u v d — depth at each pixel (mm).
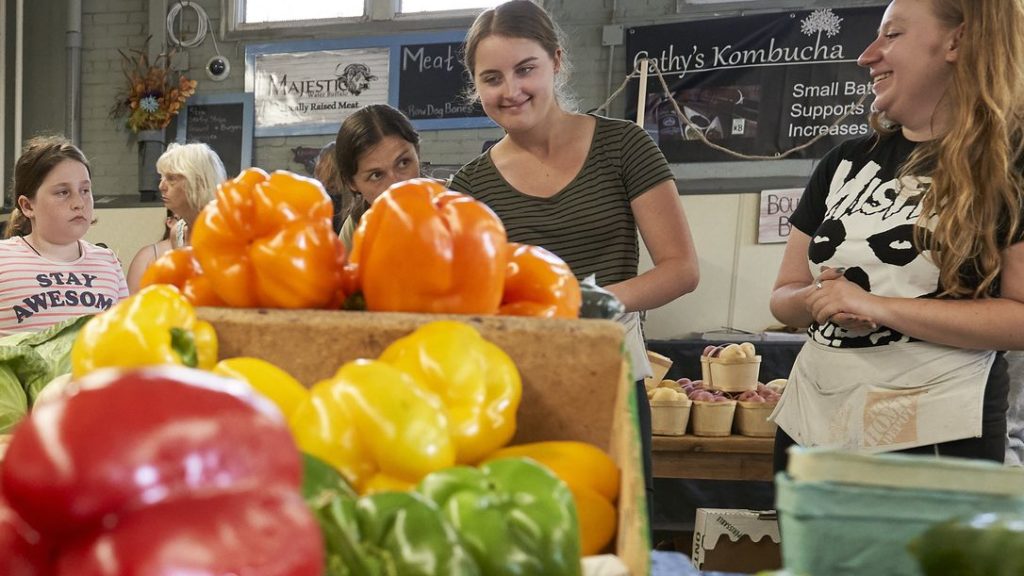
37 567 387
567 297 901
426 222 802
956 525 614
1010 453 1931
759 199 5324
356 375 689
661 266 1649
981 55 1321
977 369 1370
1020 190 1327
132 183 6762
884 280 1439
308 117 6523
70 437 380
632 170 1694
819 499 664
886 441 1401
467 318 793
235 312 812
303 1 6633
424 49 6336
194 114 6660
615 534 754
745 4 5875
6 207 6516
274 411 428
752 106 5641
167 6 6730
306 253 816
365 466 670
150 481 380
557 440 816
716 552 2711
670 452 3006
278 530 391
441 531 569
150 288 816
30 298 2461
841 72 5523
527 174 1746
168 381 407
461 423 724
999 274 1369
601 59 6020
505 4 1689
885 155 1516
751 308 5316
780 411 1600
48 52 6715
